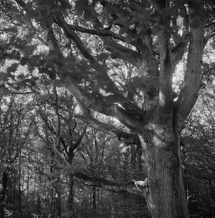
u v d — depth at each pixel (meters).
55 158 11.27
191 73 5.96
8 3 8.38
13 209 17.53
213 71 10.44
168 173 6.01
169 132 6.09
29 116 15.43
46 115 13.30
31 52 2.60
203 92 14.02
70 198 13.51
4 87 2.73
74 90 4.74
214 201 14.41
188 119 13.38
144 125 6.28
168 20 2.61
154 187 6.10
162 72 5.31
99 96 2.62
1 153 13.91
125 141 6.92
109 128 7.02
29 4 3.16
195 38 5.68
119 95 2.57
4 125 14.63
